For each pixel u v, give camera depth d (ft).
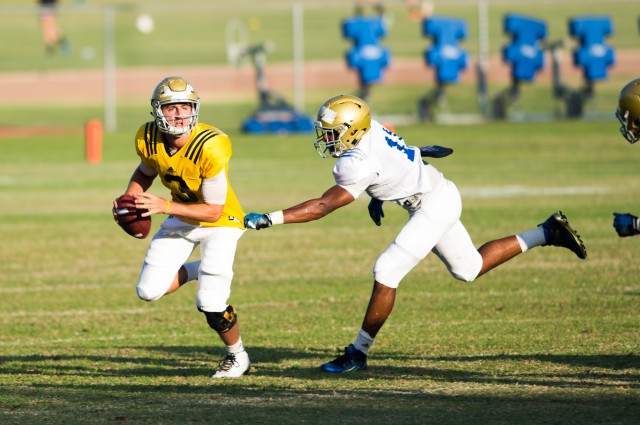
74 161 237.66
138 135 75.92
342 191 74.23
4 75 425.69
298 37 304.50
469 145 252.01
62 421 62.85
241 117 312.91
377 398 67.77
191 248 78.18
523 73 305.73
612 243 134.51
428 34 301.63
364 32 300.40
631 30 433.07
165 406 66.64
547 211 160.04
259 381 74.79
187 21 572.51
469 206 166.91
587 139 258.78
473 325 93.25
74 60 462.19
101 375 77.82
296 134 281.54
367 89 305.12
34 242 144.46
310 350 86.22
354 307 103.81
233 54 308.19
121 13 592.60
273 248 138.41
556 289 108.99
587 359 78.64
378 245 139.85
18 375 78.07
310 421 61.87
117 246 141.69
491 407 64.28
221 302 75.77
